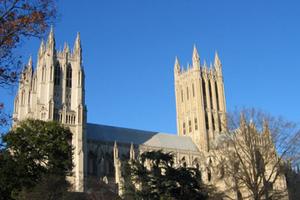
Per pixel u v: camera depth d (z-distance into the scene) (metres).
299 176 97.75
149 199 67.00
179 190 67.69
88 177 164.12
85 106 175.25
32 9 40.75
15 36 40.41
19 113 184.62
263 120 79.81
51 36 185.25
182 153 199.50
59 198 101.38
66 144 98.88
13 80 41.56
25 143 90.44
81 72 185.62
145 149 194.88
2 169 66.69
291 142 77.00
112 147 186.50
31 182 77.44
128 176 72.00
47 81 177.38
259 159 76.75
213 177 102.88
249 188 76.75
